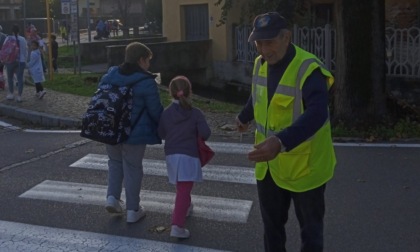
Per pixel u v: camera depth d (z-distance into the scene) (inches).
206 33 914.7
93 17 2512.3
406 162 329.1
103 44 1107.3
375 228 234.8
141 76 233.3
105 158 352.5
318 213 165.5
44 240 231.8
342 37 416.8
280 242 178.5
